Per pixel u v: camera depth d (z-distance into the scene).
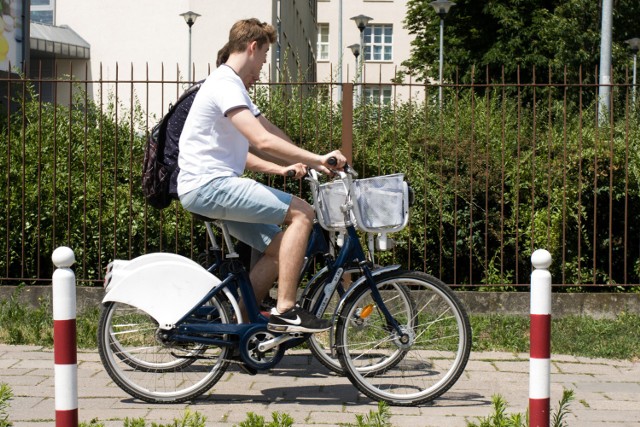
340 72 13.66
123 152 10.90
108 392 6.78
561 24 30.39
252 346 6.46
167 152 6.72
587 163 10.70
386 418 5.47
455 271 10.14
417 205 10.82
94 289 10.02
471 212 10.09
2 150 10.82
